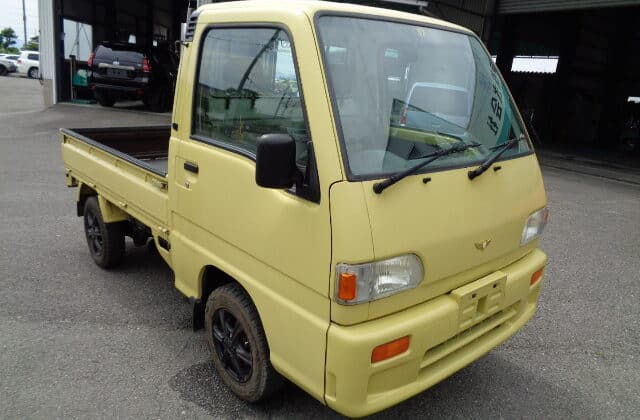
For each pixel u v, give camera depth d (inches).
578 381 138.4
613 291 196.5
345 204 86.9
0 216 245.1
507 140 122.4
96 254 192.7
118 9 748.0
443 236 97.6
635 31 714.2
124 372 132.3
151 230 148.4
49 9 609.9
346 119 93.5
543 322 169.9
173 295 174.7
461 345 106.1
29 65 1386.6
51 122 527.5
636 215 314.7
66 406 118.7
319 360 93.2
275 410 120.1
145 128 216.2
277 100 100.6
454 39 123.7
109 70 598.5
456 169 103.2
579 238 260.7
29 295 169.9
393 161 96.0
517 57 772.6
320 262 90.0
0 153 382.6
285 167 87.4
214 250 117.5
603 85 740.0
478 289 105.2
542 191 127.6
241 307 113.0
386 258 89.7
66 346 142.3
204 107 119.8
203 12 122.6
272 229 98.7
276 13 101.2
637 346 157.8
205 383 129.3
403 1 339.0
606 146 697.0
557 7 506.9
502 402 128.0
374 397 93.6
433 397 128.5
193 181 120.9
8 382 126.0
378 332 89.9
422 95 109.7
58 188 297.4
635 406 129.3
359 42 101.3
